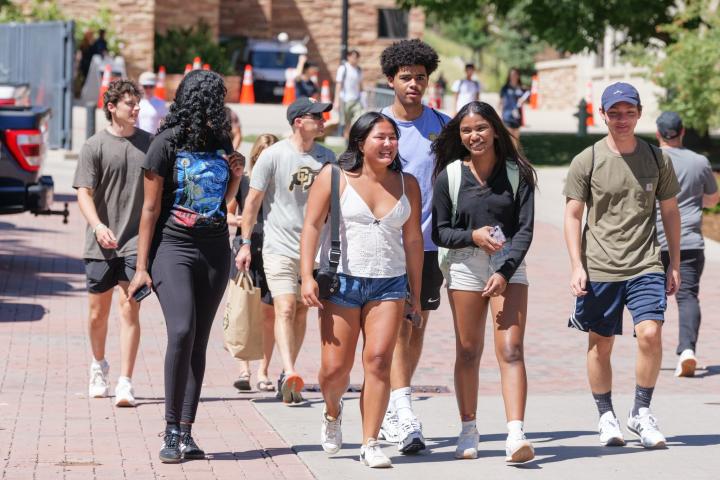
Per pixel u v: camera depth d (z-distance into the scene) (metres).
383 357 19.45
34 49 72.81
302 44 123.69
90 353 29.86
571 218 21.23
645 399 21.53
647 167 20.98
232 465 19.98
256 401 25.48
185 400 20.34
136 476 19.17
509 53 190.88
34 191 38.66
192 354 20.47
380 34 134.00
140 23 113.56
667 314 37.09
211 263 20.31
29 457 20.25
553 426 23.30
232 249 25.69
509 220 20.09
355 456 20.52
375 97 77.69
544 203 60.97
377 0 132.88
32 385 26.28
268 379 26.84
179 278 20.02
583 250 21.45
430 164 21.94
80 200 23.83
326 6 132.88
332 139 78.50
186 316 19.84
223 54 118.88
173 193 20.20
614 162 20.97
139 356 29.80
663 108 66.94
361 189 19.36
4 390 25.67
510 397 19.78
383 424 22.11
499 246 19.66
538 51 190.62
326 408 20.34
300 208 24.70
